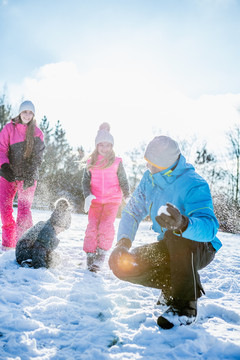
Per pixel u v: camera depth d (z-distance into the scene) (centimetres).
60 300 222
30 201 381
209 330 188
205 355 160
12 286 244
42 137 394
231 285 307
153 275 208
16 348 153
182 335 177
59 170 2311
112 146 363
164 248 204
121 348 162
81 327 184
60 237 579
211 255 207
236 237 1060
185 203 196
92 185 363
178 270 188
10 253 340
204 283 321
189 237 172
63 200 316
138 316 201
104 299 226
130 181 2852
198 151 3028
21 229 374
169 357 156
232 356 159
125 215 229
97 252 349
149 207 221
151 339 173
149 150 201
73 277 291
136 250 209
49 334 171
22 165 374
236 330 190
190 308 188
